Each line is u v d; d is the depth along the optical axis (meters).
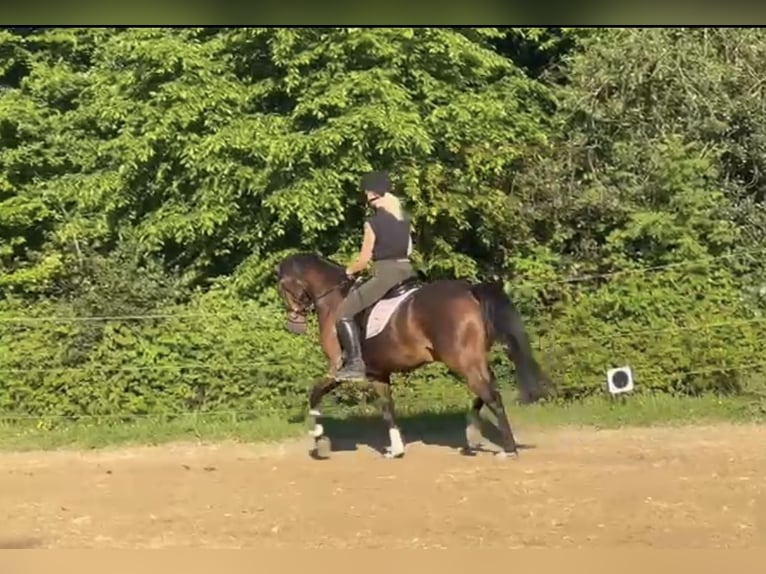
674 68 13.73
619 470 8.91
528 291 12.04
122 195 14.26
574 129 14.29
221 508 8.08
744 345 11.53
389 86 13.13
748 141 13.85
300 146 13.01
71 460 10.12
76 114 15.62
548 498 8.04
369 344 9.32
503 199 13.20
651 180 13.25
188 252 14.38
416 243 13.44
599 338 11.69
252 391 11.78
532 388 8.97
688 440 10.11
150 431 11.04
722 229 12.63
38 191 15.37
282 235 13.88
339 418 11.47
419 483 8.66
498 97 14.34
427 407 11.71
